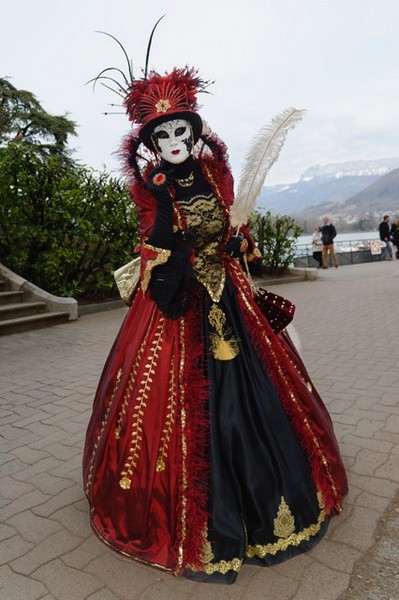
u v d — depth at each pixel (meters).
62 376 4.84
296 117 2.02
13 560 2.11
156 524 1.92
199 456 1.90
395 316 7.03
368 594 1.81
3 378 4.83
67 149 18.92
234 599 1.81
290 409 2.05
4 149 8.13
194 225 2.06
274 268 13.21
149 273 1.91
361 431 3.20
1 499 2.62
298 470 1.99
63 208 8.17
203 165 2.15
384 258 20.52
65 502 2.57
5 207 8.16
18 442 3.35
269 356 2.07
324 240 17.12
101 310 8.65
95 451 2.14
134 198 2.09
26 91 18.72
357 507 2.36
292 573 1.92
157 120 1.99
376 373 4.39
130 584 1.92
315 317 7.42
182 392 1.96
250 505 1.91
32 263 8.43
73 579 1.97
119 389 2.06
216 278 2.09
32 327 7.12
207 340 2.04
